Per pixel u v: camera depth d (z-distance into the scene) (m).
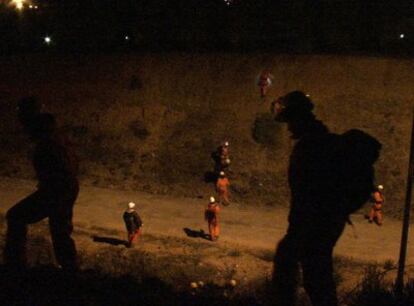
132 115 28.66
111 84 30.62
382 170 23.80
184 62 30.97
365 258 17.22
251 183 24.03
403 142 24.92
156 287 6.98
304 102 5.51
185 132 27.28
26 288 6.32
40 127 7.16
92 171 25.83
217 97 28.69
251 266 16.09
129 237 17.78
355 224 20.27
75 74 31.75
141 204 22.50
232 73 29.75
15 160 26.72
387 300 6.81
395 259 17.19
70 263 7.35
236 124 27.08
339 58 29.59
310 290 5.46
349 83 28.11
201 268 15.59
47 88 31.22
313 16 34.06
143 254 17.03
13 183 24.73
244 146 25.94
